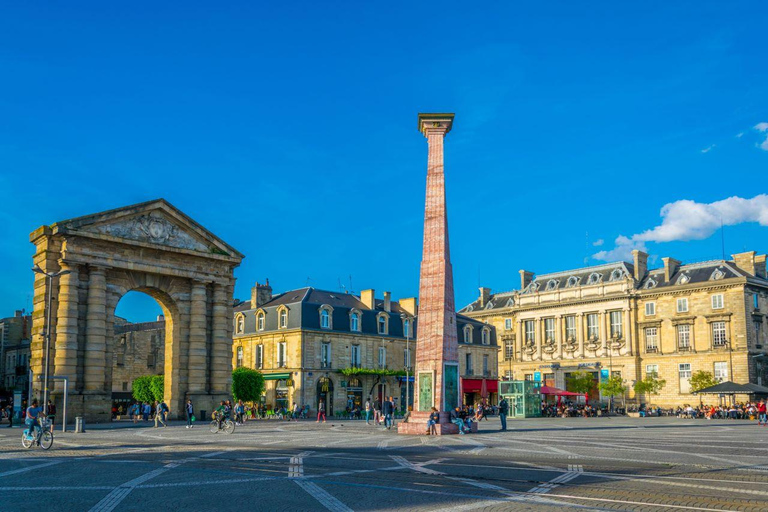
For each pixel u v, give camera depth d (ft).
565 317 320.91
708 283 274.57
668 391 283.18
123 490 51.70
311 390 228.43
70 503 46.32
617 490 49.96
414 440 103.71
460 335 279.49
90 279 155.84
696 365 275.59
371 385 246.06
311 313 232.73
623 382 294.87
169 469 64.95
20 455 80.43
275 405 235.81
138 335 266.16
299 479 56.80
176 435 118.11
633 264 310.86
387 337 252.83
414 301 270.46
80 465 69.21
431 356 122.83
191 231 173.78
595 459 72.49
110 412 155.94
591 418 222.69
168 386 173.17
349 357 240.94
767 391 214.07
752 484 53.01
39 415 100.22
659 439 106.22
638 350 295.07
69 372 150.10
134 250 163.02
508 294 352.90
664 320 288.10
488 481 55.11
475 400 268.82
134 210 162.20
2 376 293.23
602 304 306.55
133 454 80.94
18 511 43.42
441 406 120.78
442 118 130.00
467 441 101.24
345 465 67.51
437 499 46.50
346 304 250.78
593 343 307.37
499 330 345.10
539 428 143.02
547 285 330.75
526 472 60.90
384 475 59.36
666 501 45.19
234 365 253.03
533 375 325.42
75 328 152.35
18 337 298.76
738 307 266.77
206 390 174.91
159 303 176.45
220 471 62.95
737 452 81.25
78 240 153.38
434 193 127.34
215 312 178.70
